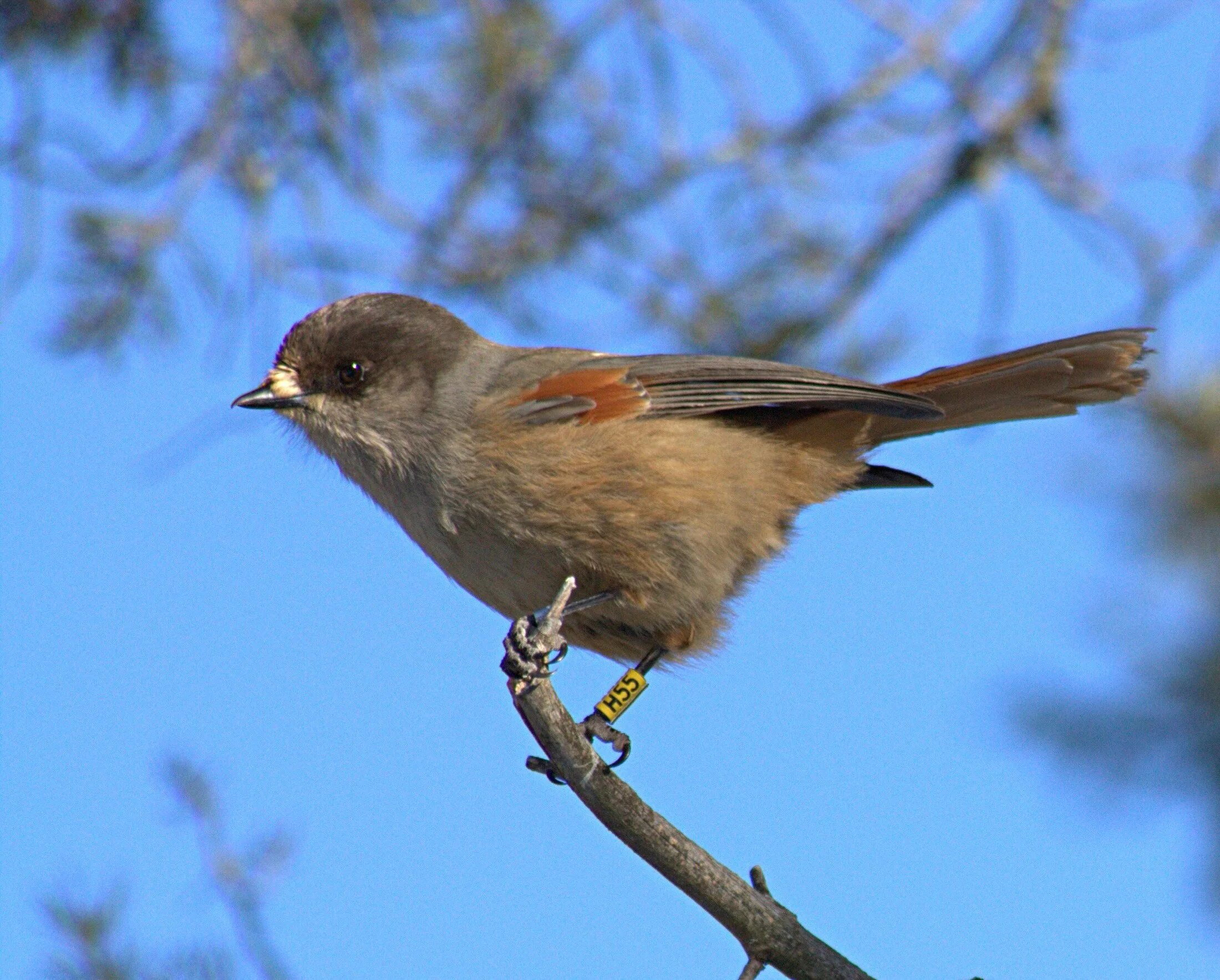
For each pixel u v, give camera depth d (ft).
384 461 30.09
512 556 29.55
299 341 30.91
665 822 24.62
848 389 29.96
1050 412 32.04
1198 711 36.29
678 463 29.17
